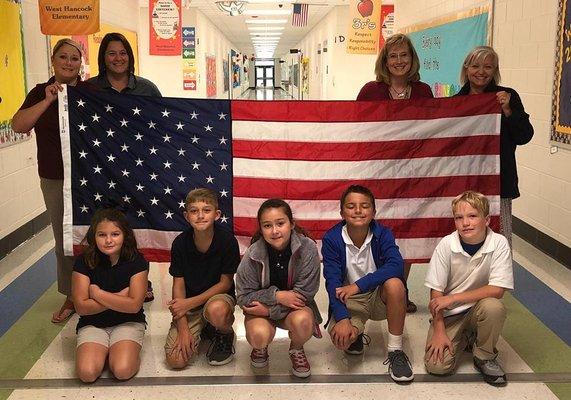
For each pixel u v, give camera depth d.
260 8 14.70
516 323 3.49
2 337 3.31
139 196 3.46
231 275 3.09
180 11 10.52
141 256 3.02
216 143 3.47
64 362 3.01
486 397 2.66
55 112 3.47
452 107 3.43
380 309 3.00
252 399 2.65
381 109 3.45
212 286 3.07
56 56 3.43
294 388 2.75
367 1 9.83
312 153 3.48
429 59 8.54
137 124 3.43
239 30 22.61
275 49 39.16
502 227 3.63
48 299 3.91
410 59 3.63
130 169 3.44
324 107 3.44
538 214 5.16
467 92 3.65
